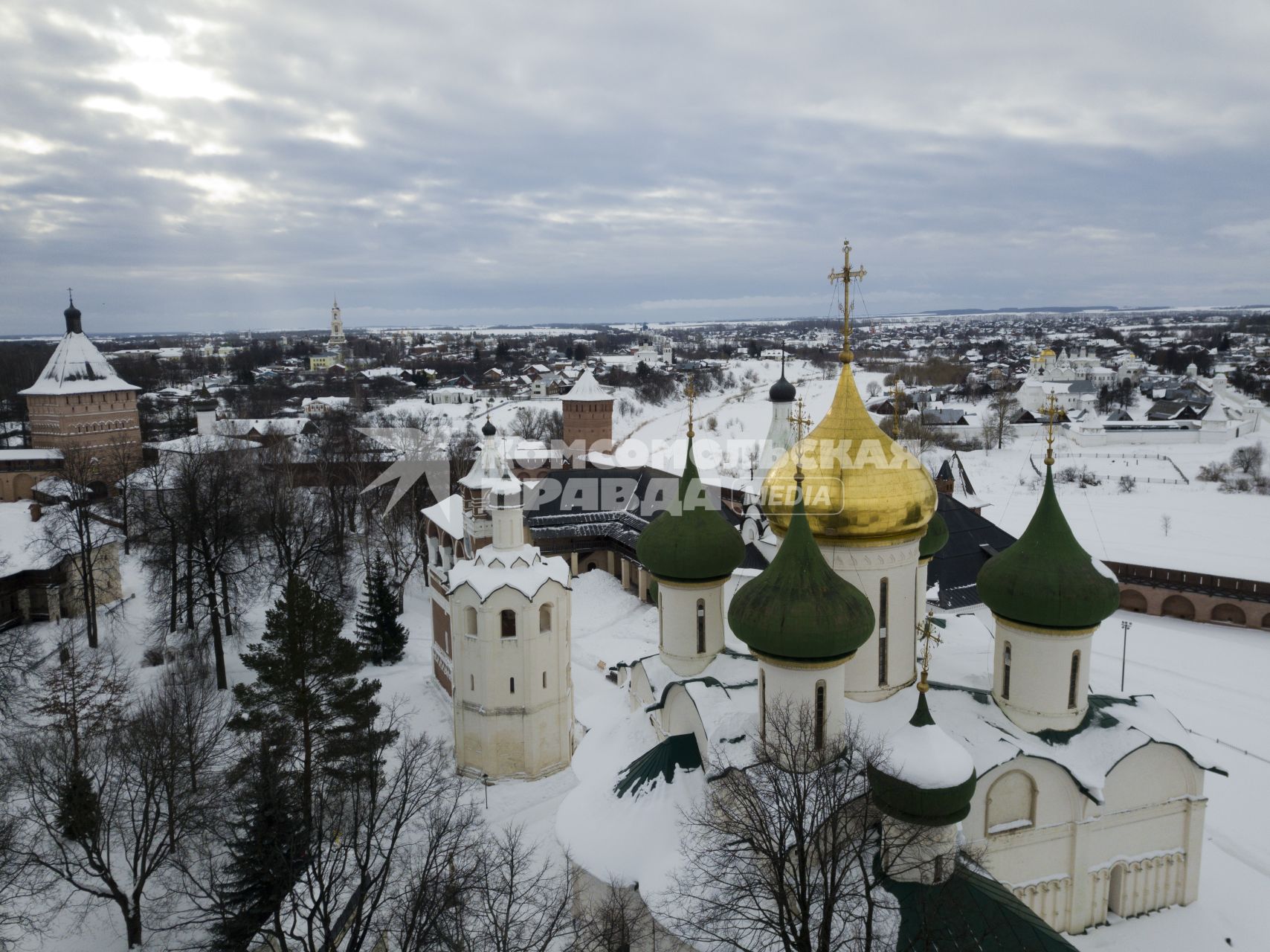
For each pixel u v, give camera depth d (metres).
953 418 171.12
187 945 33.56
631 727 33.53
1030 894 27.11
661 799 27.92
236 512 69.38
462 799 43.97
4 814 40.53
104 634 67.69
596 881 27.80
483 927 31.69
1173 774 28.48
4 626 67.62
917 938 20.95
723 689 29.44
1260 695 55.31
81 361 111.31
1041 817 26.77
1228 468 132.25
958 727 27.16
